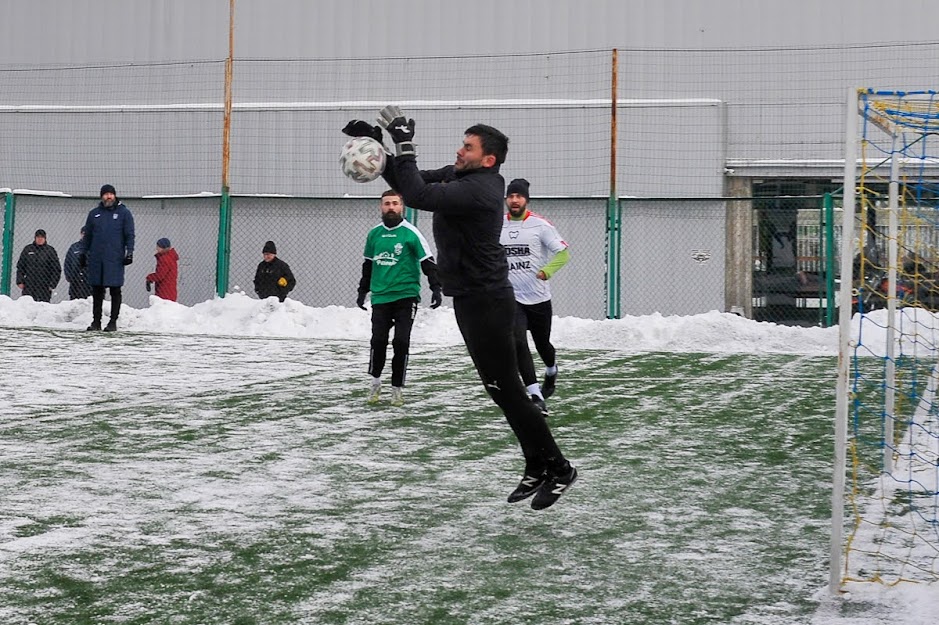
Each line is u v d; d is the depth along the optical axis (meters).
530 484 9.70
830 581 7.88
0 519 9.79
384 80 41.16
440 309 31.27
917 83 37.62
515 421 9.59
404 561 8.63
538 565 8.55
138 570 8.34
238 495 10.83
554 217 38.81
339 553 8.84
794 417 16.02
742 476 11.93
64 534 9.30
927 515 10.25
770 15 38.84
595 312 38.41
